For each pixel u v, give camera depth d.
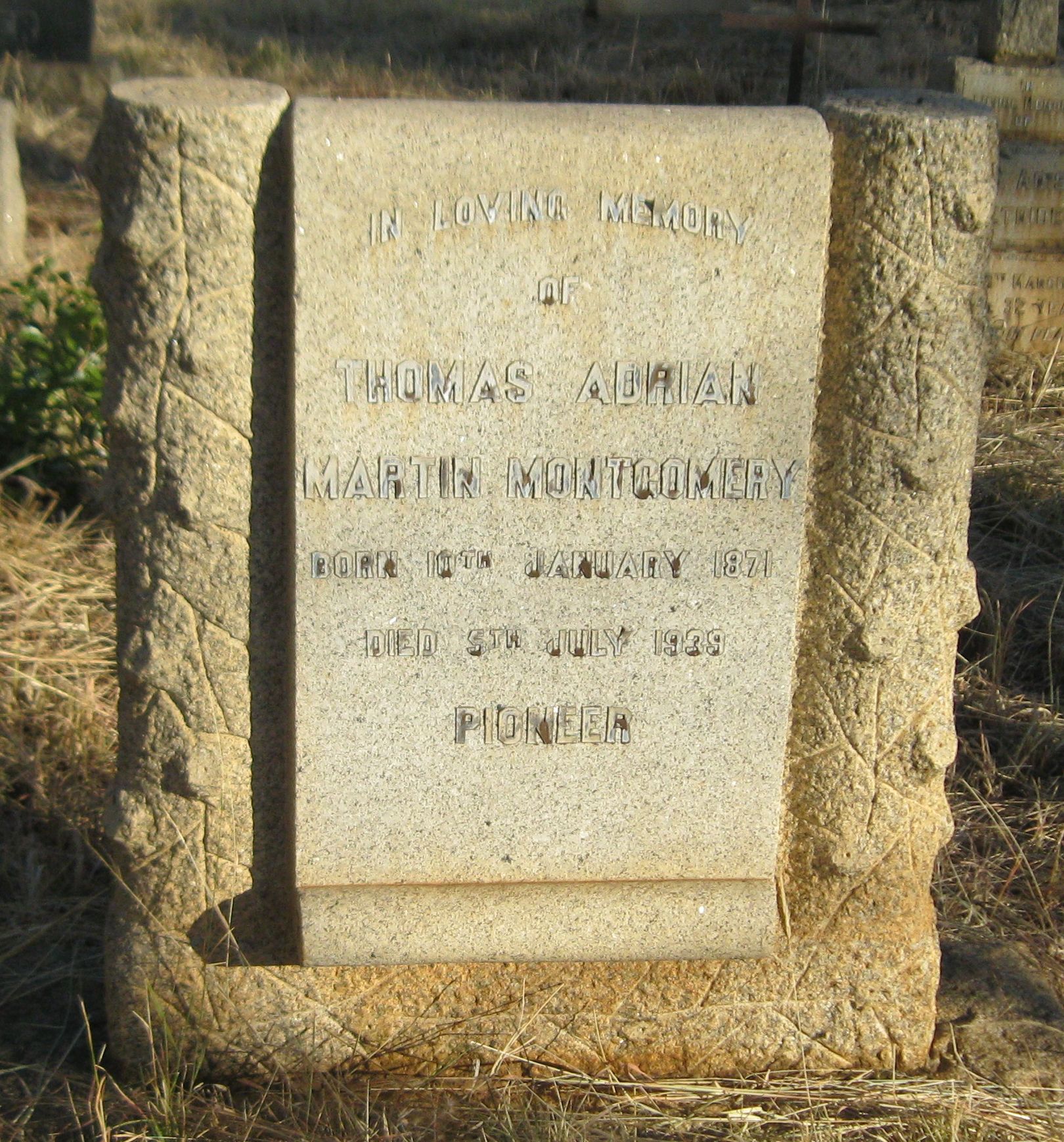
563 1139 1.59
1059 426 3.20
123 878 1.63
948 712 1.64
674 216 1.49
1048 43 3.60
